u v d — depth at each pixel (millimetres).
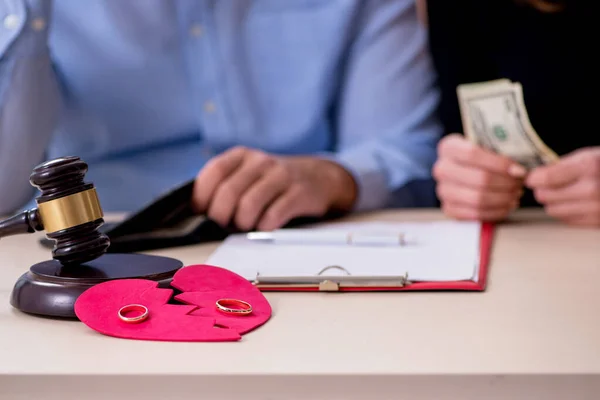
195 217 1150
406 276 813
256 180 1198
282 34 1936
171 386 542
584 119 1520
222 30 1913
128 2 1859
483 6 1607
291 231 1092
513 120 1243
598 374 535
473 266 891
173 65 1906
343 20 1920
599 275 874
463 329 657
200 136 1972
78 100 1891
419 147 1806
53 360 575
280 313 717
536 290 805
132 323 641
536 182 1299
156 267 750
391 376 538
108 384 544
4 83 1603
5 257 1012
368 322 683
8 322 686
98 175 1916
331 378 539
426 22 1729
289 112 1975
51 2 1666
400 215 1449
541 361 564
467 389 539
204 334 625
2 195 1642
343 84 1983
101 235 746
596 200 1246
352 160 1598
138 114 1909
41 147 1696
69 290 690
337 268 881
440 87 1697
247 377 540
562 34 1545
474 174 1323
